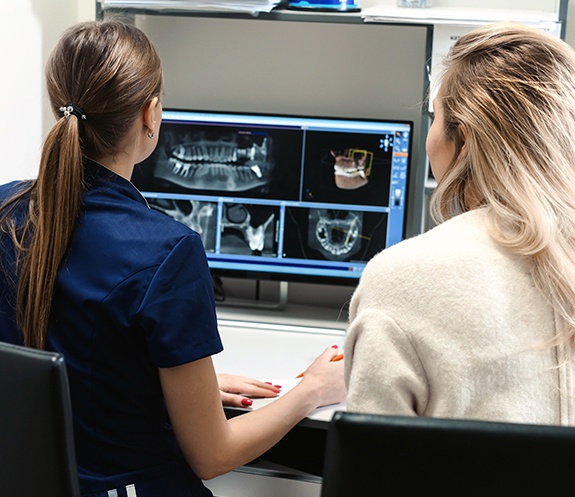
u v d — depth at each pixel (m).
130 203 1.27
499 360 0.99
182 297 1.21
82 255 1.23
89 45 1.25
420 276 1.02
